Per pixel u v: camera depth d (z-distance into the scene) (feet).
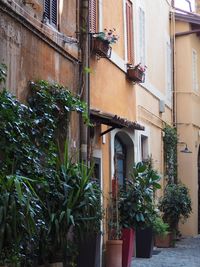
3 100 21.40
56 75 29.81
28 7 25.91
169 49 64.39
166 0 63.26
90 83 36.22
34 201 19.94
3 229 17.98
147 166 41.88
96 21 38.58
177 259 43.16
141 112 49.78
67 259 26.94
